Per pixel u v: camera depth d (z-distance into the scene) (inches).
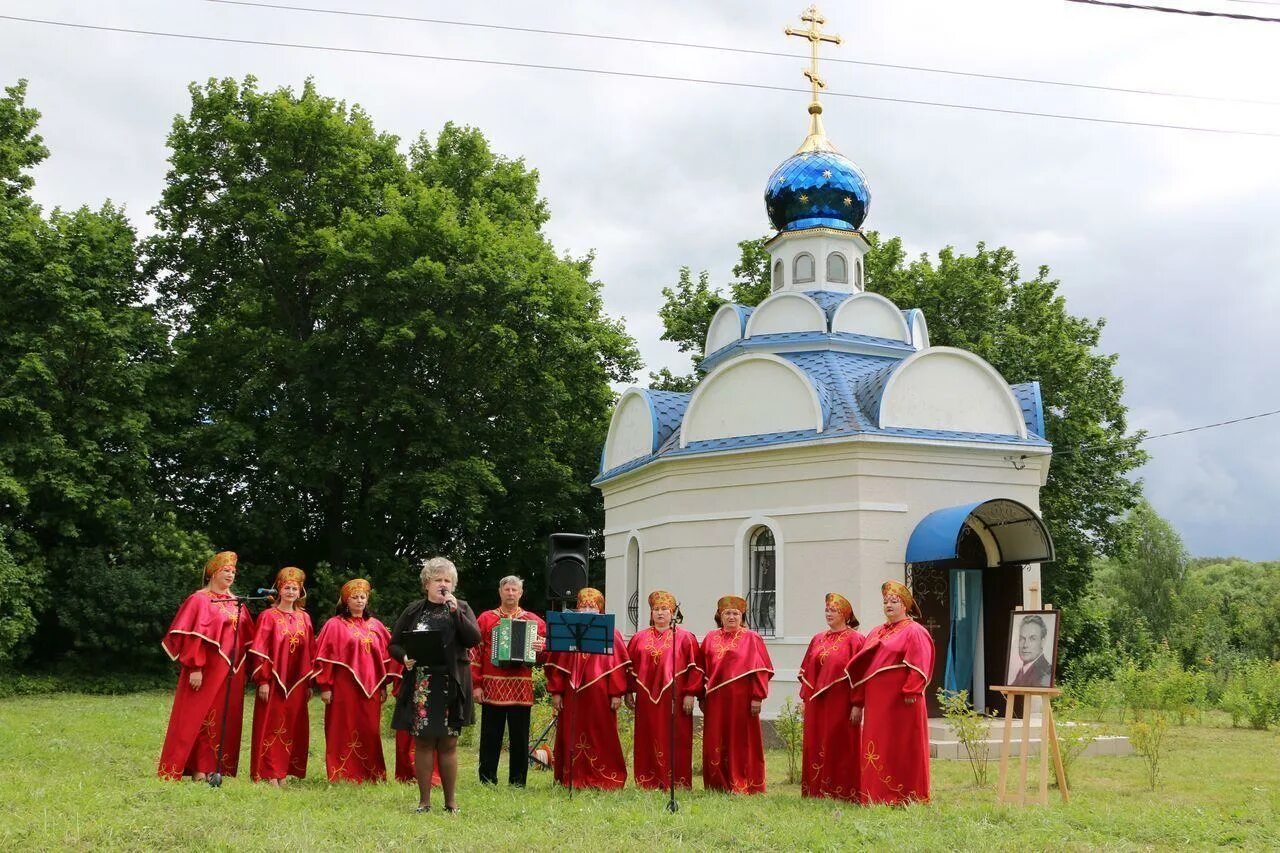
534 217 1407.5
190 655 424.8
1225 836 367.9
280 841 310.8
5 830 311.3
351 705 458.9
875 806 407.5
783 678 731.4
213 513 1246.3
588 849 319.6
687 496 796.6
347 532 1275.8
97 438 1090.1
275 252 1198.3
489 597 1365.7
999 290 1362.0
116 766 477.7
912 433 738.2
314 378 1195.3
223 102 1203.9
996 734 642.8
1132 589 2298.2
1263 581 2721.5
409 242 1137.4
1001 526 741.3
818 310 878.4
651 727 473.1
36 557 1063.6
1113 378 1389.0
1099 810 412.8
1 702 940.0
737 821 373.1
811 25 979.3
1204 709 943.7
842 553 724.0
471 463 1162.0
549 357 1226.6
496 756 461.4
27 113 1152.8
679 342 1485.0
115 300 1163.3
